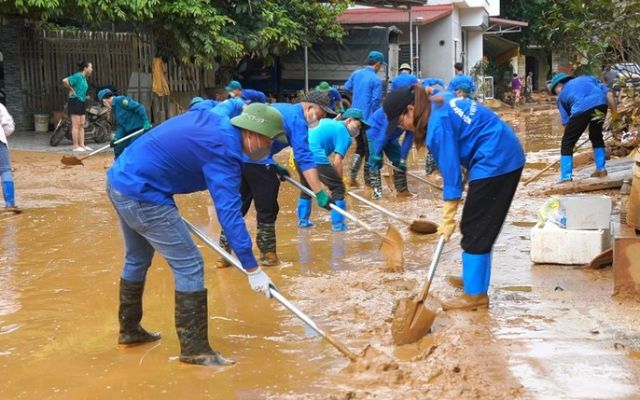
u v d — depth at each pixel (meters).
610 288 6.01
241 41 20.12
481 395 4.14
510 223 8.70
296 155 6.75
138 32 19.33
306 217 8.97
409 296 6.01
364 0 25.11
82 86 16.64
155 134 4.72
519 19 42.56
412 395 4.20
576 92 10.27
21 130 20.19
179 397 4.34
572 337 4.96
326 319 5.62
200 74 22.48
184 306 4.79
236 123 4.66
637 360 4.55
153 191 4.70
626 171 10.68
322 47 25.12
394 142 10.79
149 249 5.09
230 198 4.64
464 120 5.39
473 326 5.23
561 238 6.70
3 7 16.38
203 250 7.96
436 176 12.95
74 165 14.23
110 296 6.39
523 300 5.80
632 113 10.56
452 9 30.80
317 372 4.62
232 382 4.52
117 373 4.73
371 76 12.47
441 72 31.09
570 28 9.40
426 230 7.34
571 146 10.51
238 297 6.23
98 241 8.44
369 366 4.55
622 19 8.98
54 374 4.75
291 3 22.17
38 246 8.26
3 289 6.65
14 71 19.98
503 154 5.42
